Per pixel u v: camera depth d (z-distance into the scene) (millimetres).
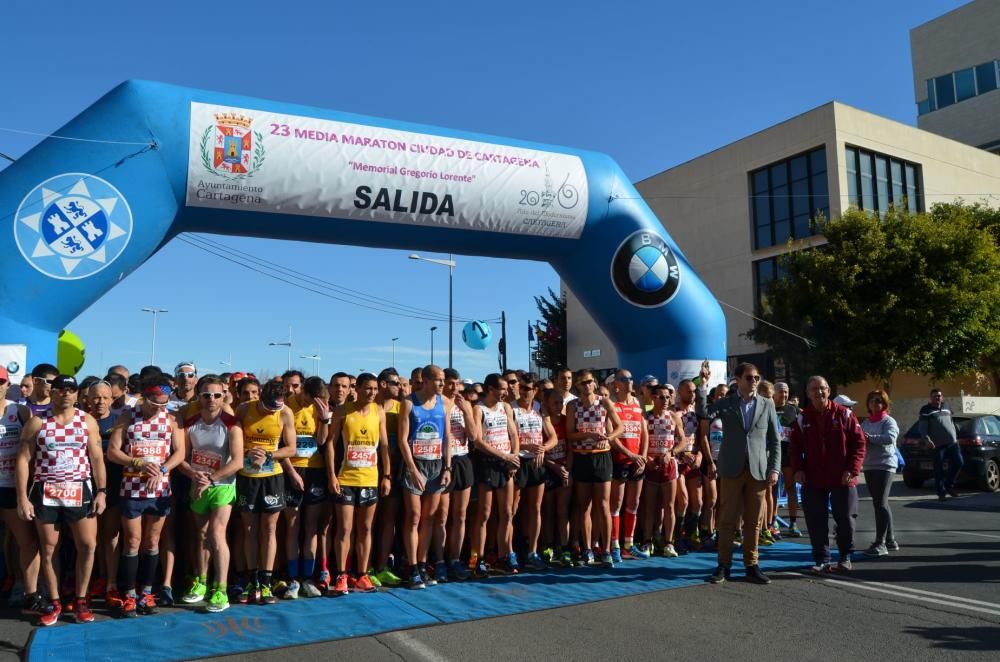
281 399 5789
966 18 35656
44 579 5246
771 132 24125
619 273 10312
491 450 6715
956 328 17516
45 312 7543
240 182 8320
